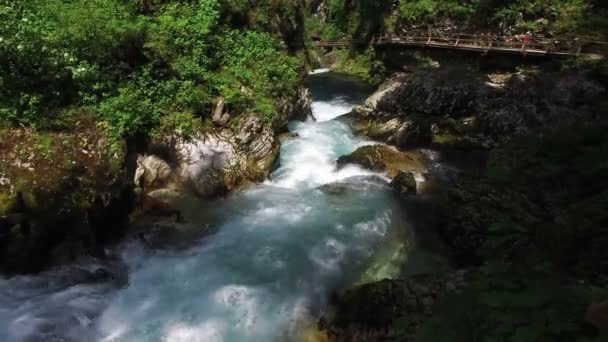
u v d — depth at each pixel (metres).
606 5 19.31
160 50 11.79
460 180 11.85
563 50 17.39
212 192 11.09
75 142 9.23
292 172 12.99
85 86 10.18
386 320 7.38
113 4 12.20
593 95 14.76
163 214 10.01
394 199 11.50
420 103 16.86
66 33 10.28
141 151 10.88
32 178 8.21
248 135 12.27
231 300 7.93
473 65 20.61
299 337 7.47
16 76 9.24
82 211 8.59
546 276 5.86
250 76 14.05
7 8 9.95
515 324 4.62
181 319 7.48
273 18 18.50
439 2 25.97
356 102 20.98
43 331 6.93
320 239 9.66
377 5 30.23
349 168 13.25
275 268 8.75
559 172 9.21
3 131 8.70
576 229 7.08
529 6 21.02
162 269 8.59
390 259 9.40
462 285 7.74
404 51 25.27
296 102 16.45
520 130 14.30
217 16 14.19
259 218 10.40
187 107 11.84
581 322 4.20
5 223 7.65
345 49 31.91
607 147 8.86
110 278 8.26
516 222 8.20
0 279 7.76
